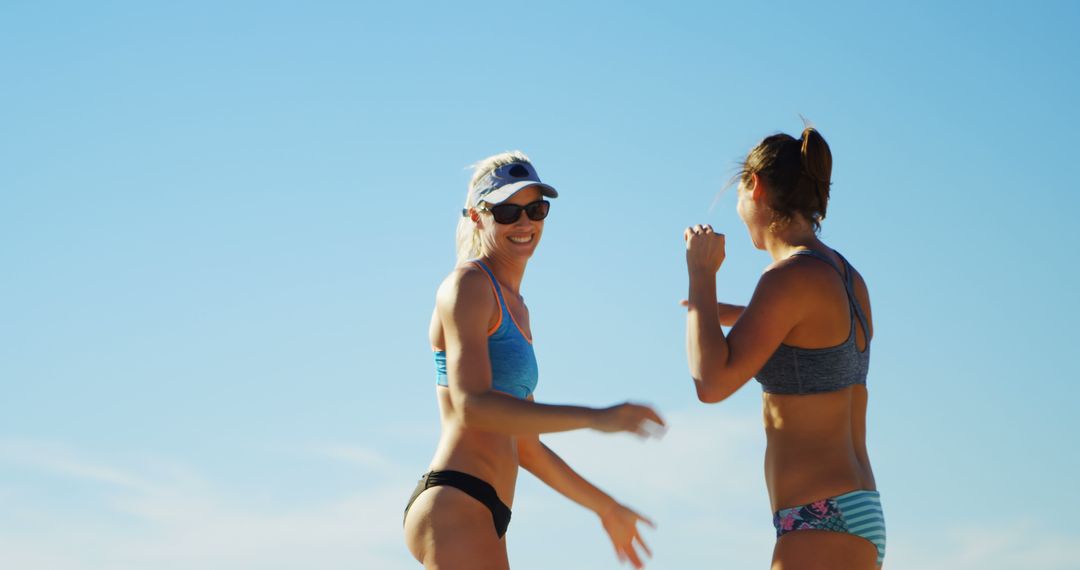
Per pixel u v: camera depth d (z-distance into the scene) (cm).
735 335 496
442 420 558
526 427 499
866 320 524
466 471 539
